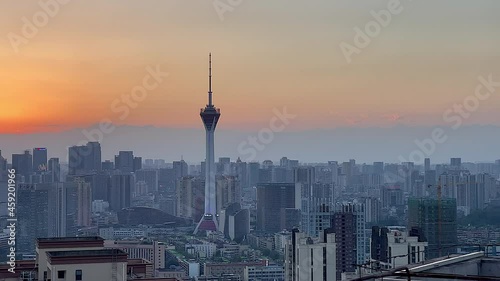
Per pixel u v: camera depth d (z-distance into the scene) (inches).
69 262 1680.6
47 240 1873.8
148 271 2074.3
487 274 898.7
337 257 3602.4
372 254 3036.4
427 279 764.0
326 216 4584.2
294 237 3457.2
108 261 1708.9
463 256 909.2
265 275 5935.0
